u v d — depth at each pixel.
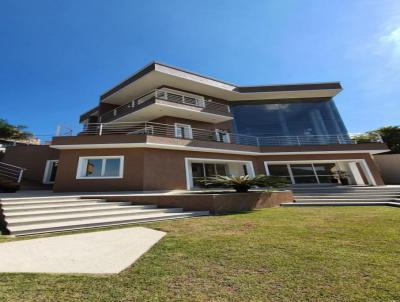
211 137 20.38
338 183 19.31
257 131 22.55
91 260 3.69
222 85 21.48
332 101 24.42
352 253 3.81
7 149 18.80
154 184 13.78
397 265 3.22
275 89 23.08
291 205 12.27
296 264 3.34
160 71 17.61
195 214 8.90
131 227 6.71
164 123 18.31
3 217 6.62
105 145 13.42
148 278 2.92
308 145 19.48
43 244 4.73
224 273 3.05
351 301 2.23
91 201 9.22
